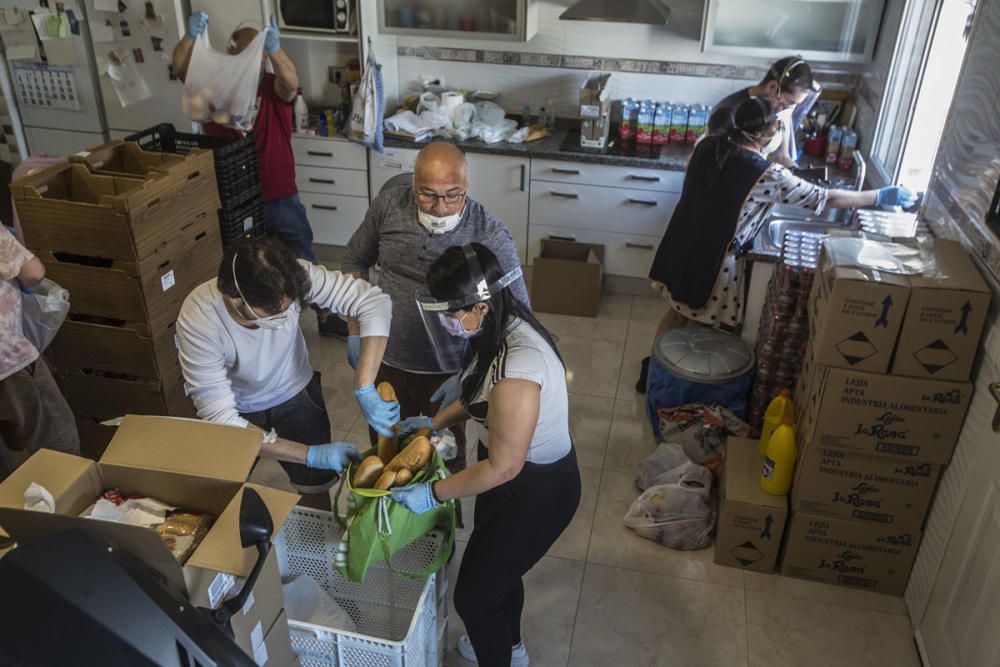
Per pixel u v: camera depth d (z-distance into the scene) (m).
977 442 2.20
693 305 3.27
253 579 1.32
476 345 1.87
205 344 2.01
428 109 4.58
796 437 2.64
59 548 1.03
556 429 1.89
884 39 3.85
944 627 2.28
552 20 4.55
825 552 2.65
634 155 4.27
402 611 2.16
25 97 4.72
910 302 2.20
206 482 1.64
